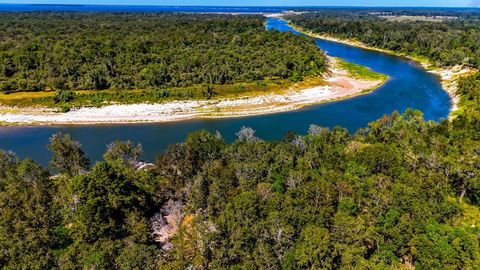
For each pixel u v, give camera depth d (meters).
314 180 63.34
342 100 149.00
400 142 83.12
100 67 154.75
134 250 46.75
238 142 83.12
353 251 46.69
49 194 62.94
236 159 74.38
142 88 147.88
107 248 47.62
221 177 64.88
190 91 144.75
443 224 51.62
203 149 75.94
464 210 61.81
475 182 63.75
